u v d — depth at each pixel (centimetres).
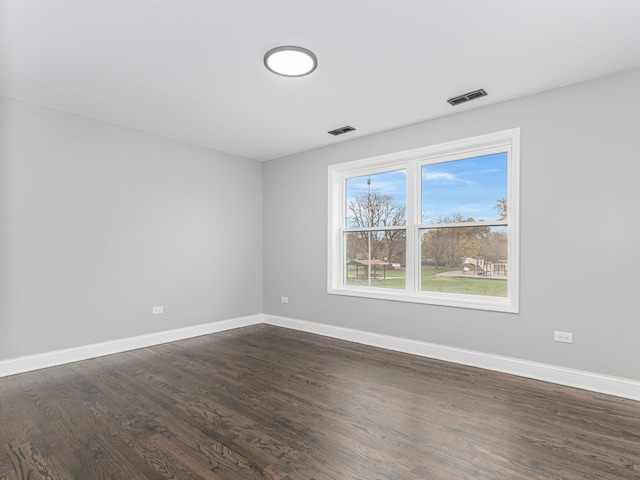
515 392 290
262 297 571
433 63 270
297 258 522
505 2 201
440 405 267
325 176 488
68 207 369
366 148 443
